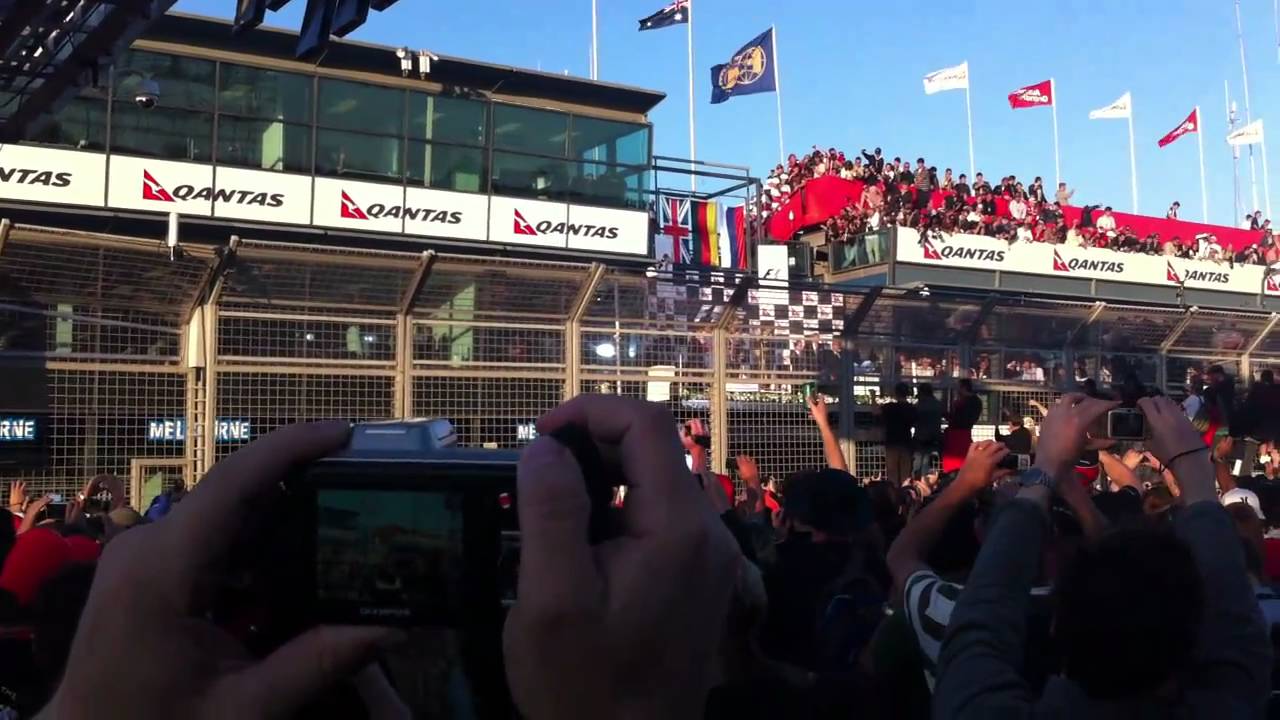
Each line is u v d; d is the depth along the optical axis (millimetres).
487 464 2496
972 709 1796
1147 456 5707
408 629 2410
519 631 1147
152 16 8094
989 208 26156
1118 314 16281
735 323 14117
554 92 20172
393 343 12320
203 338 11430
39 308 10648
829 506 4074
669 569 1188
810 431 14461
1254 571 4562
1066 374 16047
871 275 23953
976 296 15344
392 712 1556
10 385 10539
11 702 3352
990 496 4102
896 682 2967
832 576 4016
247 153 17672
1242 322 17188
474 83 19453
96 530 6965
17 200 15961
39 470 10680
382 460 2428
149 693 1198
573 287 13109
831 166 26406
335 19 7727
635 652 1157
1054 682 2023
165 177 16953
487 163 19438
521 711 1166
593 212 20172
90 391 10953
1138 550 1957
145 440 11211
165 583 1223
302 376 11875
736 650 1942
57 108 9742
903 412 13133
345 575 2297
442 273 12336
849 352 14789
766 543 5180
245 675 1201
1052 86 31062
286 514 2129
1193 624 1904
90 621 1229
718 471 13773
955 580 3613
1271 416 12297
